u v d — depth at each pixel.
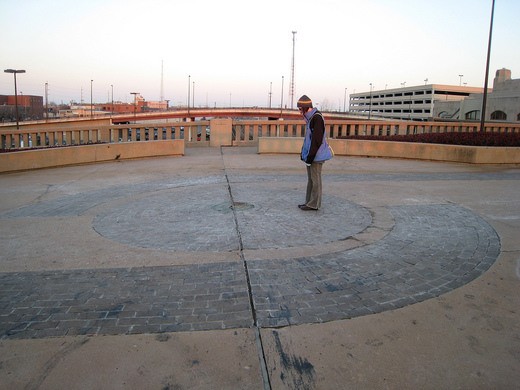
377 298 3.67
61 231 5.72
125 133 16.33
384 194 7.99
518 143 13.30
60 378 2.61
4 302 3.62
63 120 76.38
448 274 4.17
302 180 9.52
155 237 5.36
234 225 5.83
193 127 17.31
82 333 3.12
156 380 2.59
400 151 13.66
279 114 96.44
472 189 8.49
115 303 3.59
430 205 7.07
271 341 3.02
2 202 7.80
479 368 2.70
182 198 7.66
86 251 4.89
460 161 12.68
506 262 4.47
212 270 4.29
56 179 10.38
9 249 5.00
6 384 2.54
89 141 16.19
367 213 6.52
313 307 3.51
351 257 4.63
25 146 15.85
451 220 6.12
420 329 3.16
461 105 79.00
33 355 2.85
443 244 5.06
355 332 3.13
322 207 6.91
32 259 4.65
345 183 9.20
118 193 8.33
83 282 4.02
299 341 3.02
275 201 7.34
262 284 3.95
